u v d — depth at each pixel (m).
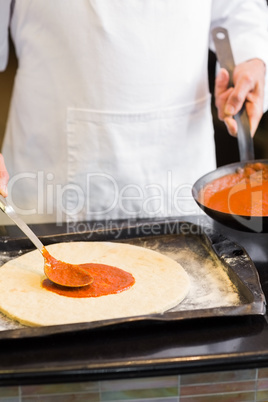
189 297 1.30
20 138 1.95
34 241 1.40
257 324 1.18
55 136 1.88
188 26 1.80
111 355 1.09
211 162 2.04
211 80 2.53
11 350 1.10
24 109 1.91
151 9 1.74
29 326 1.19
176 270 1.39
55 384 1.08
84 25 1.74
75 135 1.86
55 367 1.06
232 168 1.62
